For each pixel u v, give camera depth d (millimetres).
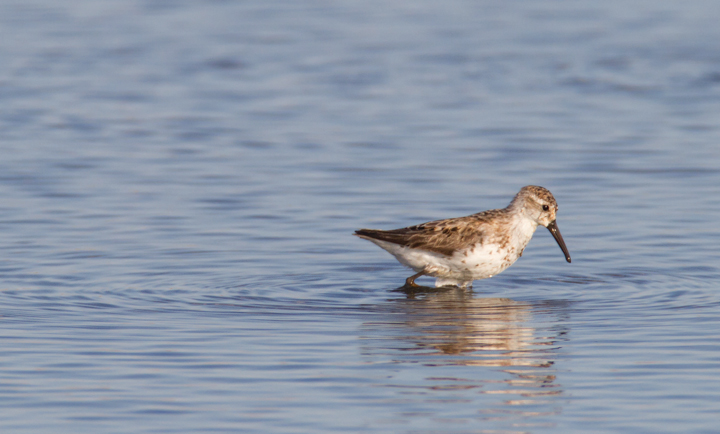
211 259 16016
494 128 26203
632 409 9508
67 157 23125
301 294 14250
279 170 22125
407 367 10773
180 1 46156
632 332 12102
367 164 22672
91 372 10555
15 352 11227
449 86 31391
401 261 15102
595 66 34219
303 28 40312
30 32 39188
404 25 41031
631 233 17453
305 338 11914
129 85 31422
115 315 12898
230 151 23875
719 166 22172
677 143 24422
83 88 30922
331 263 15977
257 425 9148
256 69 33688
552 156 23281
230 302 13688
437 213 18750
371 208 19125
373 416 9352
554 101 29469
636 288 14445
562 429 9070
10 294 13898
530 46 37250
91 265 15547
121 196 19969
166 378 10383
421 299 14094
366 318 12953
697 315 12836
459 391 10055
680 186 20594
